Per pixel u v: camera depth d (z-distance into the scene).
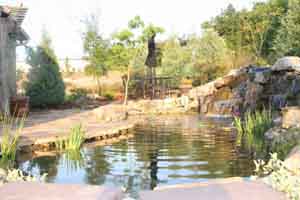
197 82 24.69
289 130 9.98
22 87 20.19
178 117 17.36
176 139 10.50
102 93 25.14
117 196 3.14
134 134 11.62
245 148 8.91
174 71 25.66
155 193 3.24
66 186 3.34
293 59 16.39
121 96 24.30
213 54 25.67
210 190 3.29
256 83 17.34
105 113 15.28
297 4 22.42
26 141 8.79
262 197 3.06
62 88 19.78
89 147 9.27
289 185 3.24
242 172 6.51
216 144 9.55
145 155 8.17
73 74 28.17
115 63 24.92
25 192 3.14
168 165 7.17
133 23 23.97
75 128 9.56
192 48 26.25
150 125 14.07
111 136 11.00
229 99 19.31
